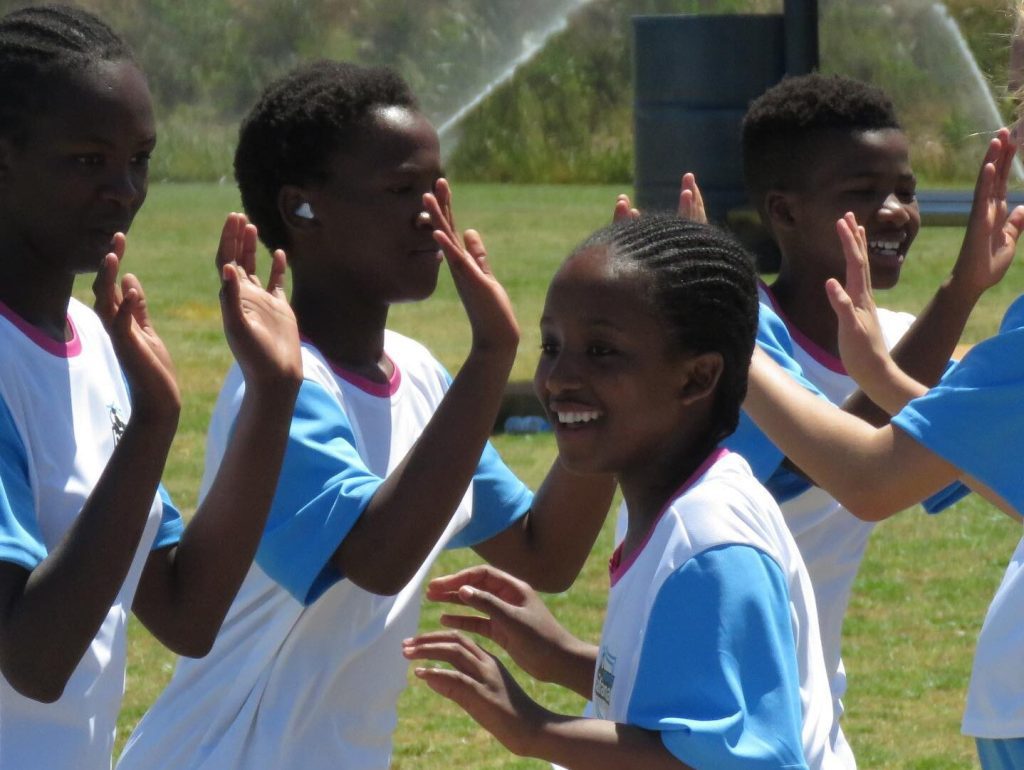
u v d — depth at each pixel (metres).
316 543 8.13
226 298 7.66
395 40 68.75
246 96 68.31
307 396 8.49
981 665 8.02
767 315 10.66
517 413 29.50
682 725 6.46
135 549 6.96
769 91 11.27
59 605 6.75
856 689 17.56
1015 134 9.97
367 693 8.81
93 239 7.62
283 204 9.15
